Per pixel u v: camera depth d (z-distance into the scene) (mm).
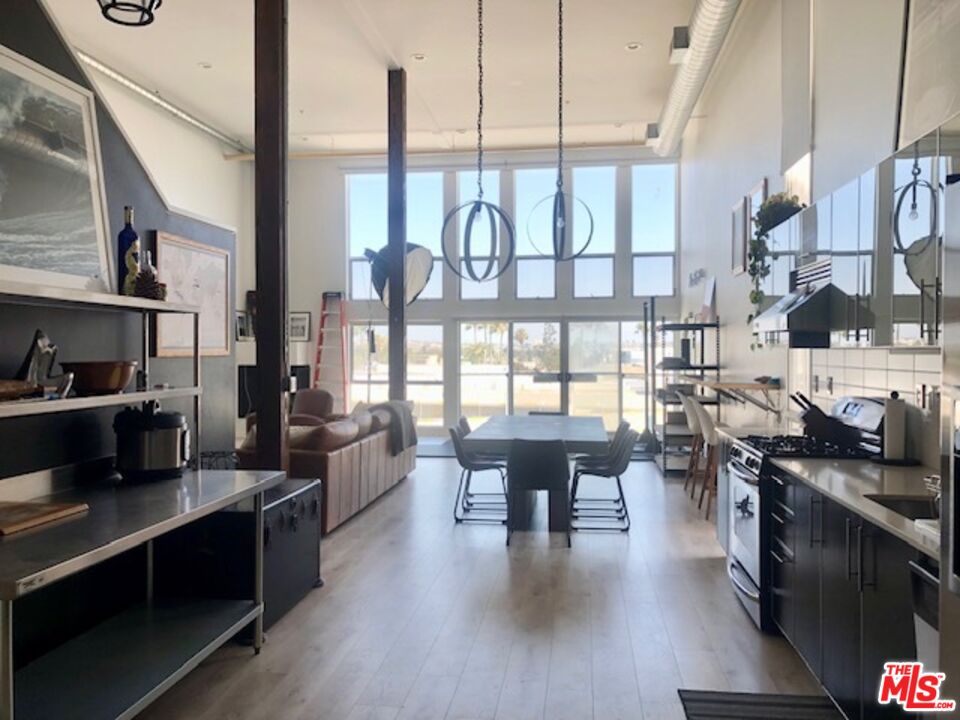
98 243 2986
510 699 2625
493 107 8250
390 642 3133
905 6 2967
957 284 1562
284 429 4039
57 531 2102
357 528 5145
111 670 2426
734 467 3738
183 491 2717
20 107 2551
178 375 3830
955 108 2568
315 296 10789
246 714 2521
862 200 2852
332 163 10719
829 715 2492
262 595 3148
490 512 5641
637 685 2729
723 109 6906
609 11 5781
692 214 8820
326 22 6012
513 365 10422
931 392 2818
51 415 2727
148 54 6770
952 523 1563
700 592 3760
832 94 3934
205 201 9453
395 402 6887
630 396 10180
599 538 4852
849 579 2232
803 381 4430
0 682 1670
